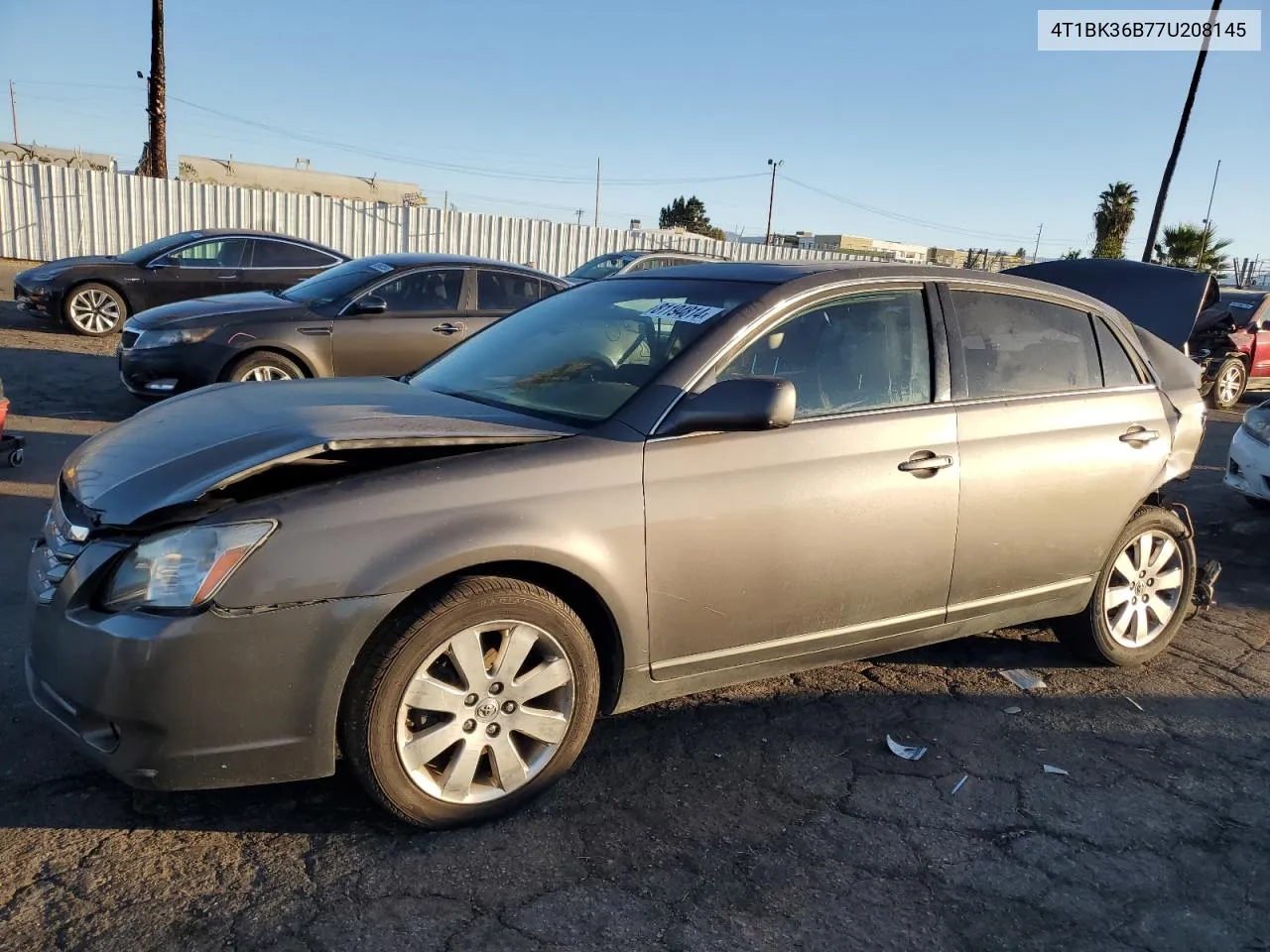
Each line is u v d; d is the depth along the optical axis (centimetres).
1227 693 426
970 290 389
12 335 1223
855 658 365
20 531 536
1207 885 288
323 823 292
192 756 255
